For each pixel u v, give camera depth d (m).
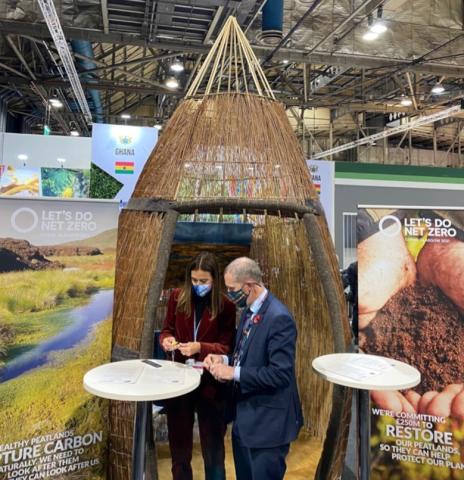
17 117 9.01
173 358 2.31
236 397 1.86
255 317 1.85
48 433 2.13
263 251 3.46
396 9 5.37
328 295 2.17
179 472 2.22
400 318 2.55
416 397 2.52
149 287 2.09
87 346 2.23
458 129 10.09
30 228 2.13
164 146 2.43
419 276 2.54
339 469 2.21
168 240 2.14
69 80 6.18
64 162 5.25
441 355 2.50
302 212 2.24
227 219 3.60
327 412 2.81
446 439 2.48
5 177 5.14
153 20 4.67
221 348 2.15
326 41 5.36
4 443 2.03
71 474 2.20
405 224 2.57
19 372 2.07
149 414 2.10
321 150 10.27
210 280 2.18
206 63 2.63
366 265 2.60
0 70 6.83
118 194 5.18
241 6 4.42
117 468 2.16
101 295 2.26
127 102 9.64
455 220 2.52
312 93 8.10
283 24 5.10
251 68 2.59
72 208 2.21
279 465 1.77
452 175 6.61
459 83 7.92
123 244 2.37
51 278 2.15
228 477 2.56
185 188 2.31
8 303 2.06
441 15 5.52
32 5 4.68
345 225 6.17
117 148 5.19
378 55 5.54
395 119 9.81
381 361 1.92
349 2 5.22
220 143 2.36
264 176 2.30
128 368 1.77
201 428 2.30
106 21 4.61
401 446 2.53
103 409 2.28
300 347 3.13
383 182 6.33
